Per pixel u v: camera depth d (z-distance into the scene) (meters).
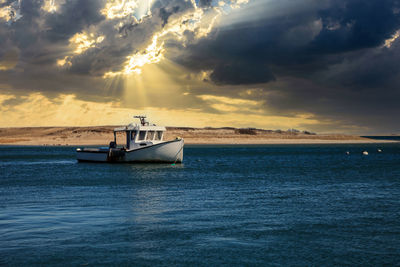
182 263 14.27
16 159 94.38
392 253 15.38
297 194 31.28
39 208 24.52
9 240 16.84
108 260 14.50
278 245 16.34
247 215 22.22
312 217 21.73
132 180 42.94
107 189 34.97
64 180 43.28
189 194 31.30
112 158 67.25
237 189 34.66
